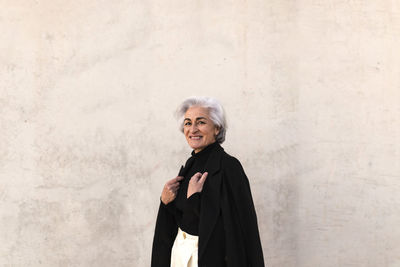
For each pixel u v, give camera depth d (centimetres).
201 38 300
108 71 299
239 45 298
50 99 297
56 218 296
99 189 298
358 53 294
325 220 293
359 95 293
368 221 291
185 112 230
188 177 231
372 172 291
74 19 299
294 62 297
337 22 296
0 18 296
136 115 299
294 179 295
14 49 296
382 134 292
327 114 295
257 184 296
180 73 299
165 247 237
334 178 293
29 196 295
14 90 296
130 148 299
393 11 293
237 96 297
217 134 228
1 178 294
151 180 299
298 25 297
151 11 300
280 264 295
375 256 290
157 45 300
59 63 298
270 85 297
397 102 292
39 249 295
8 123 295
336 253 292
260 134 297
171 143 299
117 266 298
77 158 297
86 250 297
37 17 298
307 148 295
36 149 296
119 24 300
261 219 296
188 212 214
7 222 293
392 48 293
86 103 298
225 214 203
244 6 299
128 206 298
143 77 300
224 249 208
